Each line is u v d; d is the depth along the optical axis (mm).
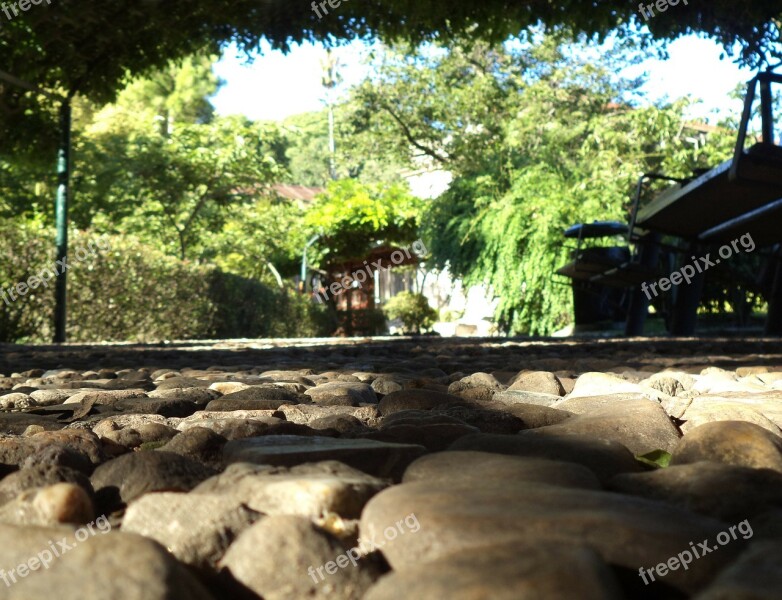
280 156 53625
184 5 9656
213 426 1766
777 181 4602
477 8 9242
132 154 19047
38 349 8195
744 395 2455
